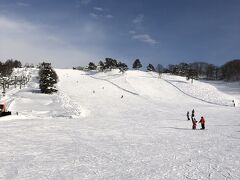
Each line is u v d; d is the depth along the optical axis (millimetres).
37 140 27844
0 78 122938
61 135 31406
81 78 155750
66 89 110875
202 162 19438
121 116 58875
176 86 132750
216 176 16203
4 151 22516
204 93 119812
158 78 150750
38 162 19250
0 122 43250
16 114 53656
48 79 99500
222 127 41000
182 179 15688
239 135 32375
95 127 39469
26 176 16078
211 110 76312
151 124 44688
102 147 24828
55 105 72938
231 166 18359
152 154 22000
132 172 17047
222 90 158500
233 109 80250
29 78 157500
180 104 91875
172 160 20078
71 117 53188
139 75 164375
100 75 170125
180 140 28766
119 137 30703
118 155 21641
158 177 16031
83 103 79375
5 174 16438
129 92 112000
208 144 26312
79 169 17656
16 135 30641
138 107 78125
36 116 54000
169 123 46562
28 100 82875
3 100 80625
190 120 52156
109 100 90188
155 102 93188
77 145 25656
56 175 16344
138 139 29422
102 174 16625
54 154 21766
